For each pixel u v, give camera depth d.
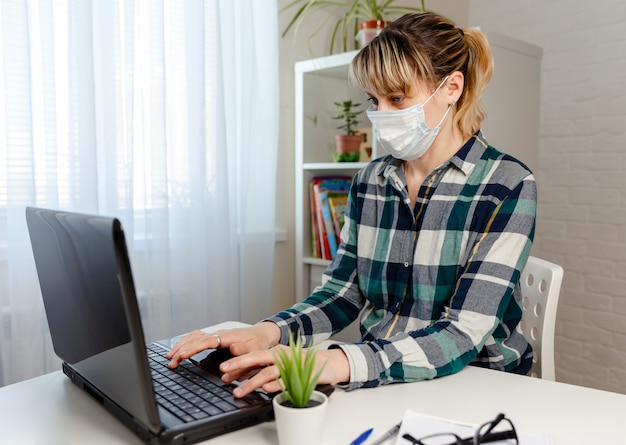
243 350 0.98
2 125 1.50
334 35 2.28
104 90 1.68
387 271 1.22
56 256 0.79
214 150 1.96
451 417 0.80
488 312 1.01
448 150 1.19
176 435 0.70
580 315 2.63
